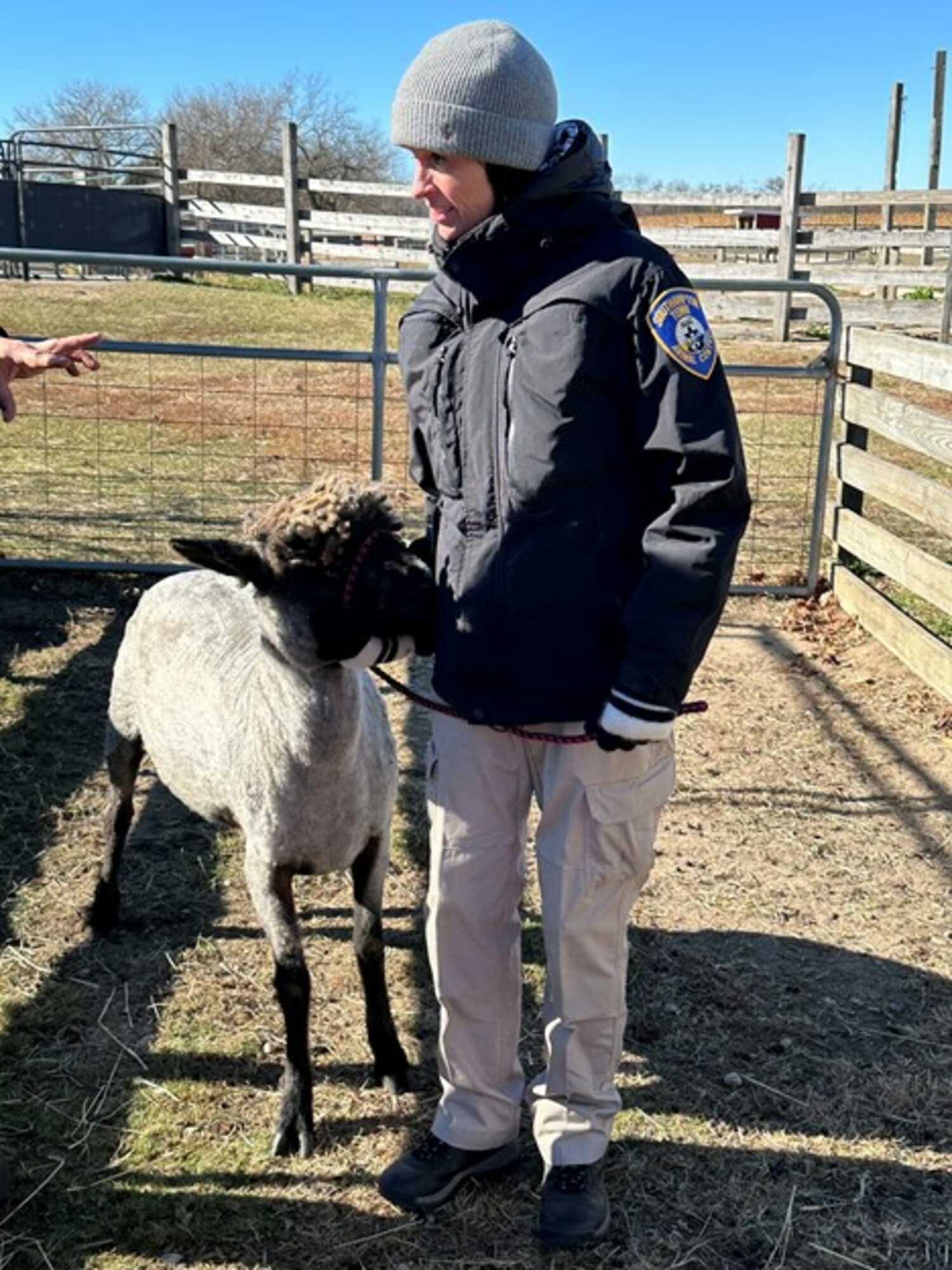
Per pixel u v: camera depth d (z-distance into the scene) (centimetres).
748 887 450
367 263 2123
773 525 881
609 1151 324
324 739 299
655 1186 314
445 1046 305
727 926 425
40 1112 336
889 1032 372
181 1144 325
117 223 2170
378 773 324
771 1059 360
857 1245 297
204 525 828
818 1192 313
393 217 2094
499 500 264
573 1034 289
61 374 1273
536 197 250
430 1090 347
